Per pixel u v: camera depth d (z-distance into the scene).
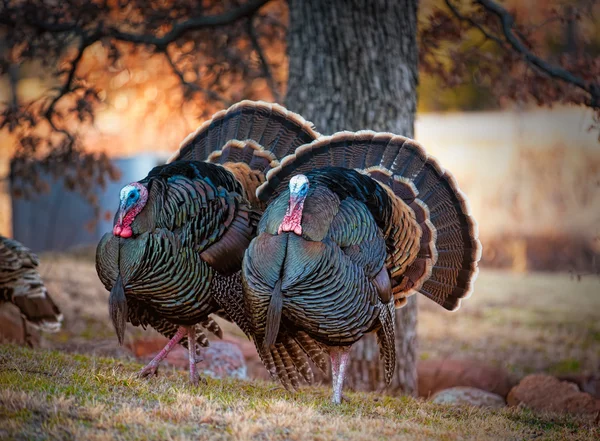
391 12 29.42
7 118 34.28
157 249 20.39
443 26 35.09
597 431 21.92
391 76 29.34
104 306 41.00
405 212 22.62
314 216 19.91
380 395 25.75
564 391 28.61
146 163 59.88
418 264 23.25
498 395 31.78
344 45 29.16
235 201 21.92
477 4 33.47
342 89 29.22
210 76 37.66
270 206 20.81
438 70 36.81
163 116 41.91
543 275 63.16
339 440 17.58
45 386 19.50
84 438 16.20
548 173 69.31
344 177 21.36
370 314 20.83
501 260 68.00
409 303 29.97
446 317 47.38
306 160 23.20
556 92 33.25
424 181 23.22
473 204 69.25
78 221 59.59
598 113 31.94
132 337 33.69
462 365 33.38
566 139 69.88
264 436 17.42
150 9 35.03
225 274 21.62
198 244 21.05
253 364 31.67
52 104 34.69
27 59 34.53
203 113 35.59
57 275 46.44
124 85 40.69
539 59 31.50
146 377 22.64
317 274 19.72
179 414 18.25
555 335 43.38
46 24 33.91
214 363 28.56
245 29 36.69
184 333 22.98
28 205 59.16
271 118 24.39
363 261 20.61
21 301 28.84
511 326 45.25
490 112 79.00
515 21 34.91
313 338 21.36
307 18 29.58
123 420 17.47
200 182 21.33
